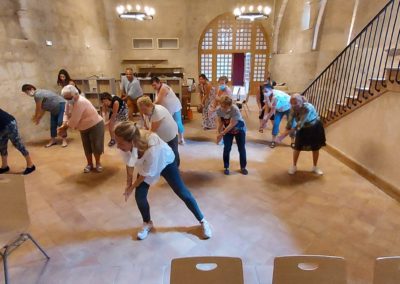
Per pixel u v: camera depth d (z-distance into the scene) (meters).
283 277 1.12
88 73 7.35
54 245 2.12
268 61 10.12
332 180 3.25
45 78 5.44
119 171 3.53
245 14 7.33
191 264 1.10
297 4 7.43
